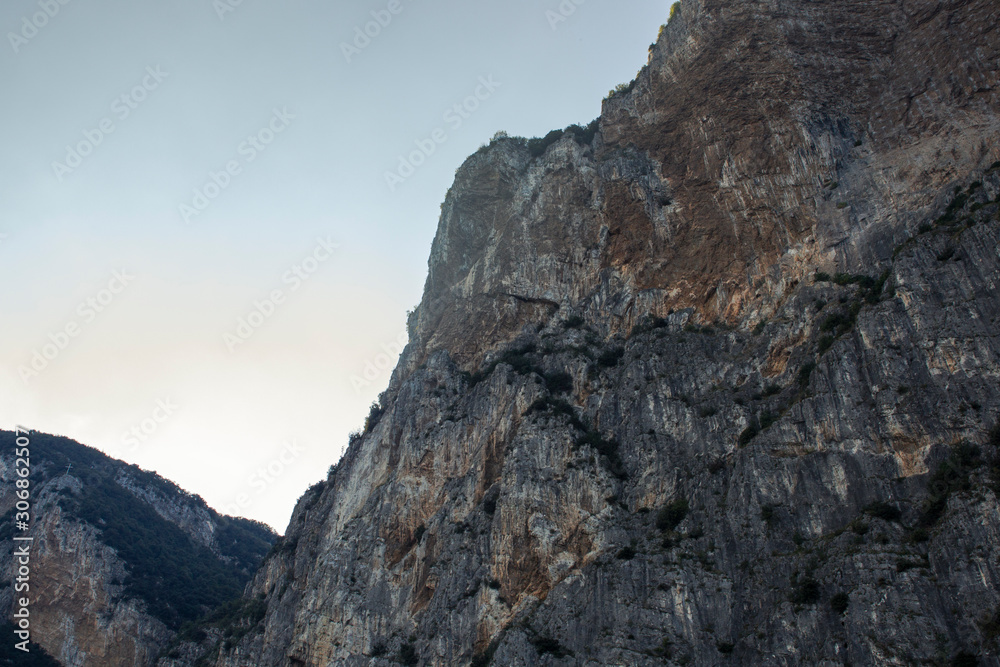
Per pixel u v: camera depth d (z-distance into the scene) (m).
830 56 63.31
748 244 60.50
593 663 43.38
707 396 54.44
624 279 66.94
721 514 46.81
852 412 44.44
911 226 51.78
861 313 46.81
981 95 54.81
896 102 58.91
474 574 53.88
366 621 59.00
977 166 51.81
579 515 52.19
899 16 62.22
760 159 62.06
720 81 66.69
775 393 51.00
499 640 47.84
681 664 41.81
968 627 34.69
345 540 66.38
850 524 41.34
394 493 64.75
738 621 42.12
